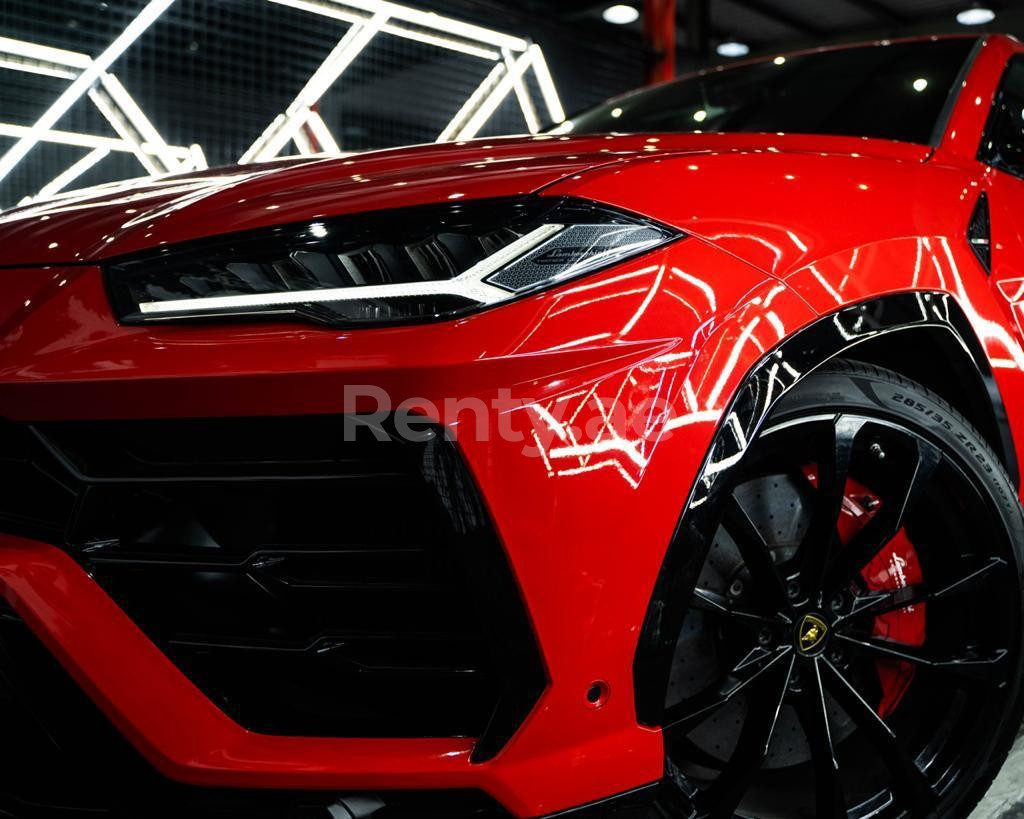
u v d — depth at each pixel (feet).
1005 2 36.78
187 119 13.73
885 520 3.94
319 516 3.33
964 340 4.19
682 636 3.85
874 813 4.09
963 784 4.17
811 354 3.56
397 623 3.32
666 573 3.25
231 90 14.07
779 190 3.79
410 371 2.99
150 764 3.26
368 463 3.17
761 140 4.54
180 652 3.36
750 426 3.38
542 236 3.22
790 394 3.67
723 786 3.72
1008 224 4.86
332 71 15.01
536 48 17.60
